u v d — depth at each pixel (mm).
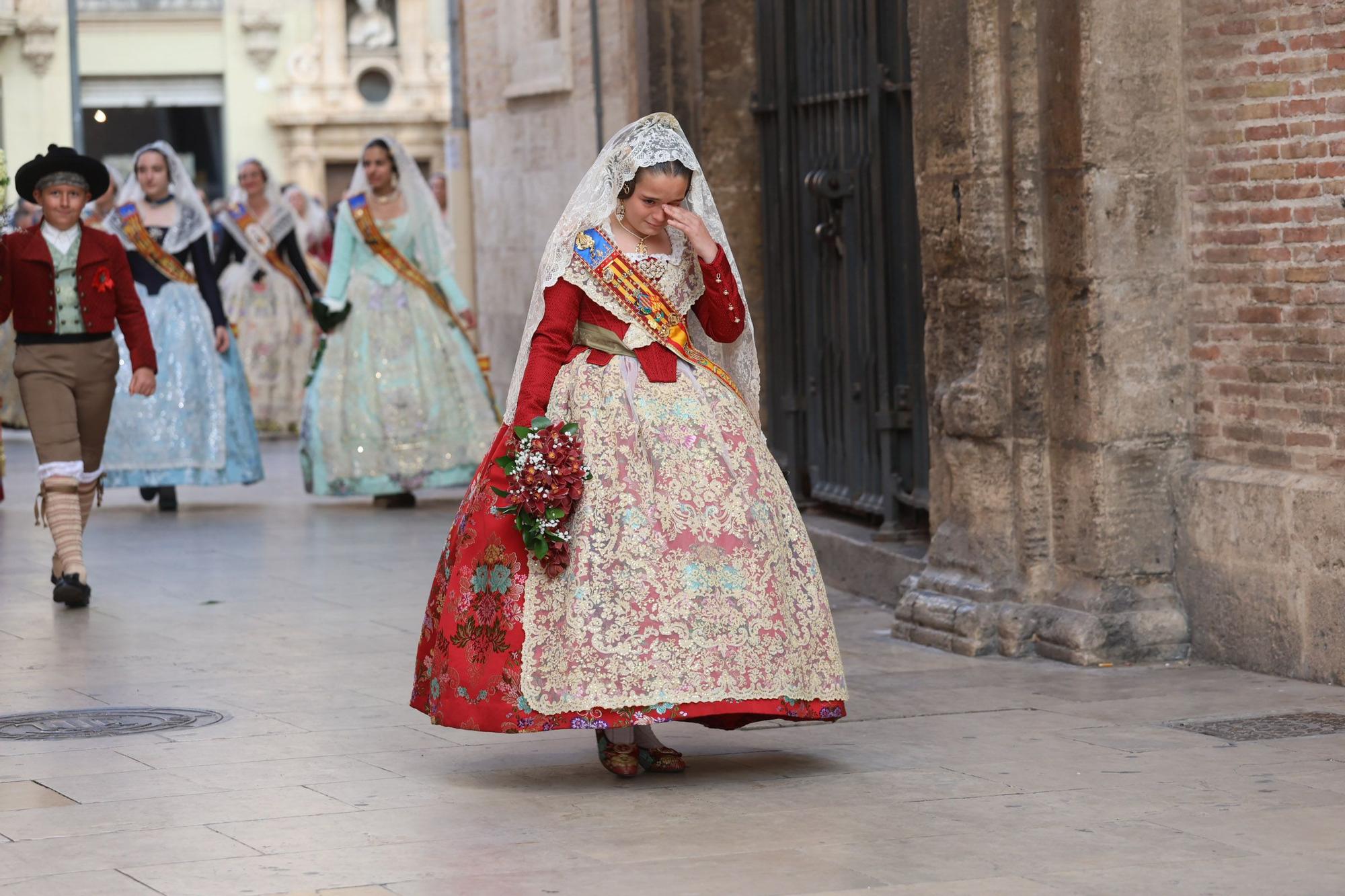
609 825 5828
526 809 6047
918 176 9227
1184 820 5801
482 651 6188
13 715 7578
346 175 41969
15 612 10070
